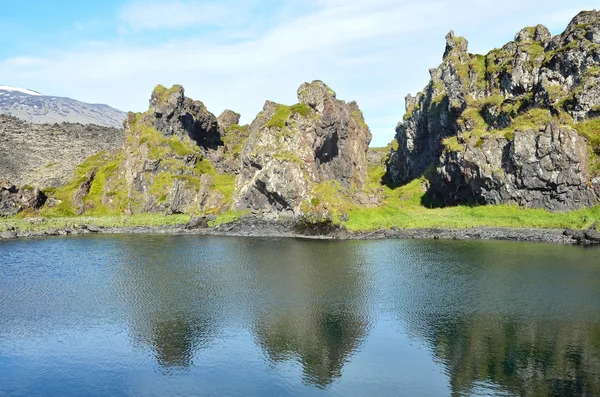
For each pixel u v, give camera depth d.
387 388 30.75
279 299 49.72
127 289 54.50
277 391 30.69
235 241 90.44
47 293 53.16
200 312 45.91
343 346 37.41
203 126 152.88
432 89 143.12
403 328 40.84
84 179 140.38
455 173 108.62
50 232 103.56
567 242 77.38
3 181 125.44
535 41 118.94
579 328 39.69
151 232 106.25
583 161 88.81
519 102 108.81
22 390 31.25
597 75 96.62
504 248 73.81
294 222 99.50
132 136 143.75
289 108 117.50
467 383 31.05
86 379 32.69
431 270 60.84
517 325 40.72
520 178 94.56
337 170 130.25
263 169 105.56
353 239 89.31
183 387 31.41
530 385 30.52
